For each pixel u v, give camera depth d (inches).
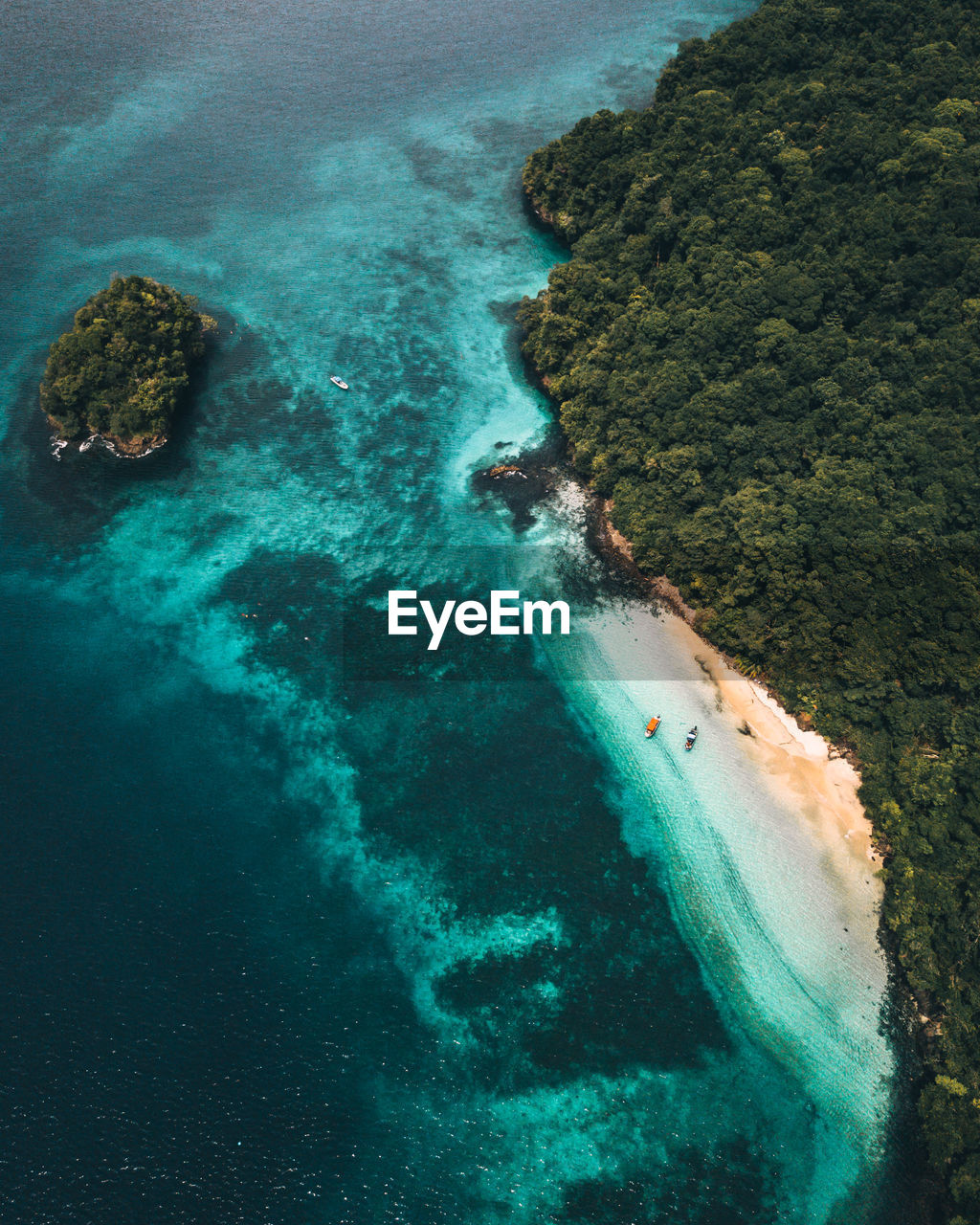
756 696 5073.8
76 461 6013.8
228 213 7869.1
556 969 4183.1
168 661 5132.9
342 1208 3511.3
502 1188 3622.0
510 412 6520.7
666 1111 3831.2
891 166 6166.3
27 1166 3476.9
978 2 7445.9
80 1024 3828.7
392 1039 3937.0
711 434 5502.0
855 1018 4065.0
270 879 4347.9
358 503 5940.0
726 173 6643.7
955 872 4220.0
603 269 6609.3
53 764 4648.1
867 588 4798.2
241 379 6609.3
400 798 4675.2
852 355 5605.3
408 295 7293.3
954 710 4675.2
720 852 4547.2
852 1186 3683.6
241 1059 3806.6
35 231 7564.0
